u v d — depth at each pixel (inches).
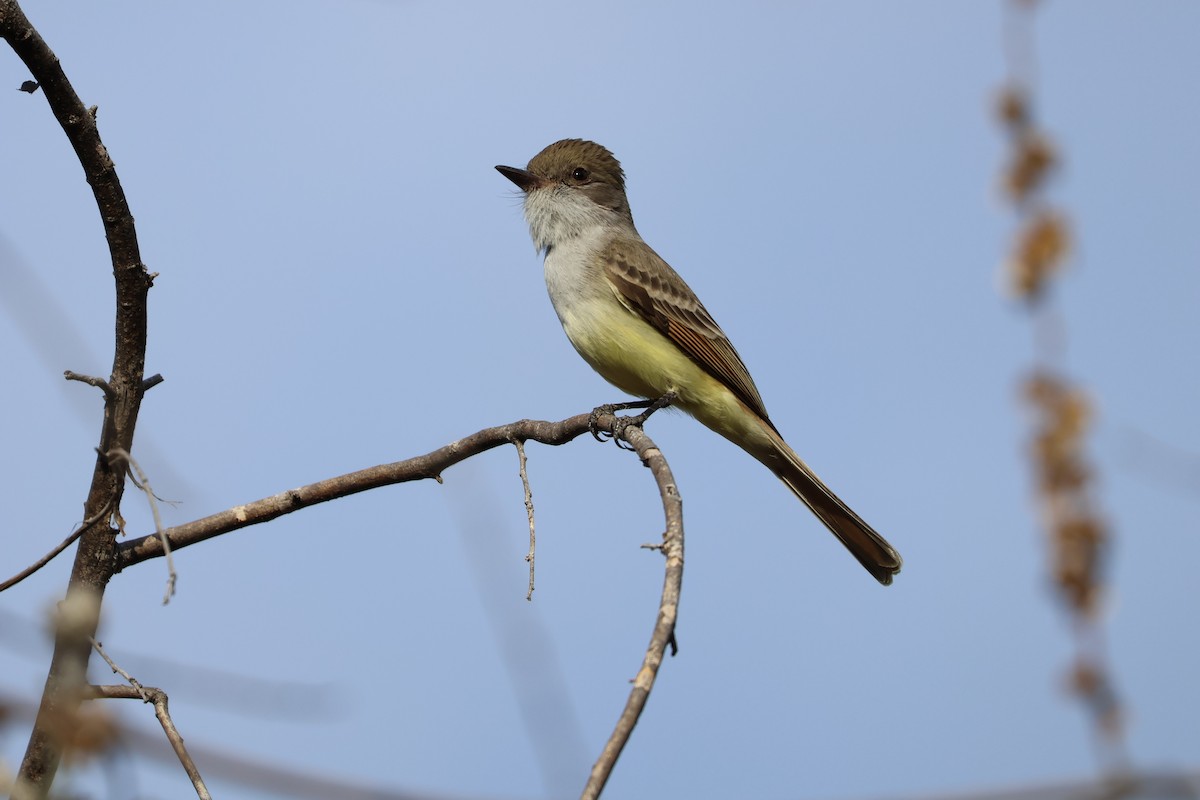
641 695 205.9
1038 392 148.3
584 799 188.5
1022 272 155.6
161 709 250.8
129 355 298.4
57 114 282.8
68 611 191.6
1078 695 134.7
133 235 293.6
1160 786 131.7
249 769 172.7
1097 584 136.1
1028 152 161.8
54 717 159.9
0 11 267.3
